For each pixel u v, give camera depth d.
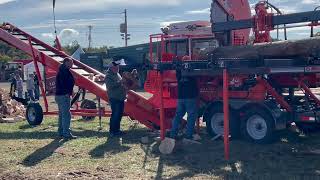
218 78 11.17
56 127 13.54
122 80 11.82
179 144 9.75
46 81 15.08
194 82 10.61
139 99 12.25
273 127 10.09
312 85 10.39
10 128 13.59
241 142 10.55
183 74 9.77
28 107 14.22
